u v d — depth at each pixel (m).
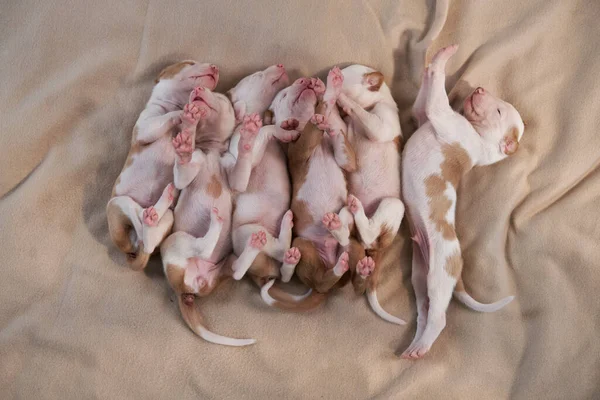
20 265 0.82
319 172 0.81
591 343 0.82
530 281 0.84
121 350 0.80
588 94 0.85
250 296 0.83
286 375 0.81
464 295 0.83
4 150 0.83
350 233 0.81
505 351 0.83
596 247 0.84
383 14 0.86
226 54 0.86
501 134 0.83
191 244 0.78
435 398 0.82
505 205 0.85
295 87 0.81
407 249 0.86
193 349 0.81
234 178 0.79
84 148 0.84
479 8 0.87
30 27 0.85
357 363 0.81
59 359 0.80
